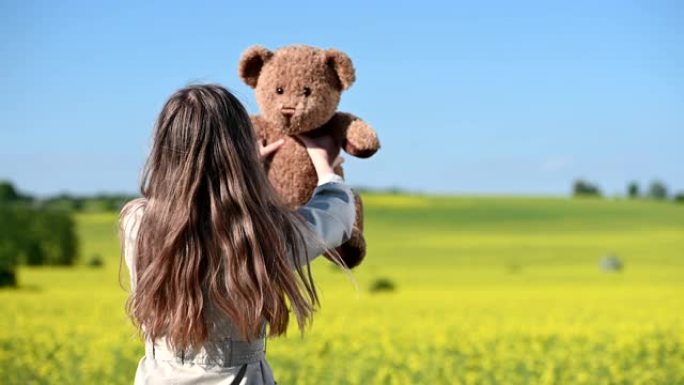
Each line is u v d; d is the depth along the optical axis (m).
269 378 3.04
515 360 11.53
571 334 14.33
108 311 18.56
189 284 2.89
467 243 49.94
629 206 67.62
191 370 2.95
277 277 2.98
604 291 26.53
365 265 39.62
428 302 21.77
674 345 12.96
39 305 20.00
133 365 10.95
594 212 64.50
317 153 3.51
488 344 13.34
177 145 2.96
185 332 2.89
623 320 17.05
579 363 11.62
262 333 3.02
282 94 3.69
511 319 17.22
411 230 56.72
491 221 60.84
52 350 12.43
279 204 3.05
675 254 44.12
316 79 3.69
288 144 3.72
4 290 26.53
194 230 2.93
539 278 32.78
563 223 59.59
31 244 39.69
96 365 10.73
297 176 3.68
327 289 27.42
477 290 27.48
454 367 11.15
